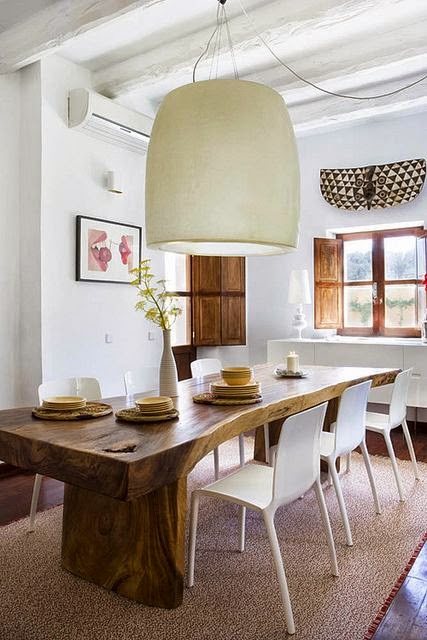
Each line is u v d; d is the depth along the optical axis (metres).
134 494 1.59
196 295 6.11
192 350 6.17
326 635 1.87
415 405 4.89
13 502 3.25
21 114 4.17
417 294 5.48
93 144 4.55
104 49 4.12
